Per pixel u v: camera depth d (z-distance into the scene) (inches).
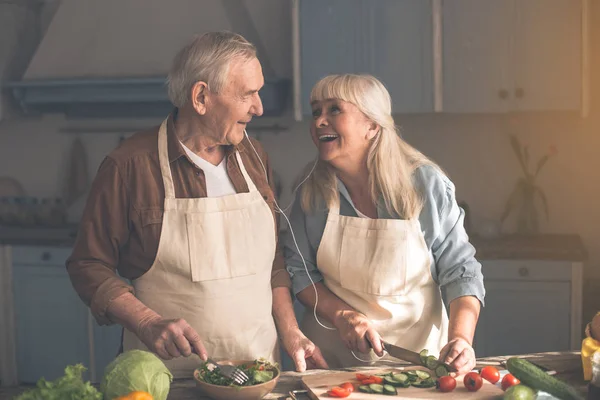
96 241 67.1
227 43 64.5
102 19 161.2
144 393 50.1
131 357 54.1
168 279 67.9
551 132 153.9
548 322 137.9
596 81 150.6
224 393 57.1
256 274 69.6
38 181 176.4
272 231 71.5
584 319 142.7
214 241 67.6
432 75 142.6
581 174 153.6
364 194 74.7
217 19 158.4
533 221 153.9
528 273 137.6
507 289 138.7
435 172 73.7
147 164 67.2
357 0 143.8
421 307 74.5
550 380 56.1
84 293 65.9
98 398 49.7
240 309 68.6
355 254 74.0
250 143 74.2
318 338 77.5
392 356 68.6
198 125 67.1
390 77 144.3
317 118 71.6
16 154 176.7
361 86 70.3
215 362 60.4
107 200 66.6
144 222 66.9
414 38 142.6
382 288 73.5
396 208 72.6
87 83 152.6
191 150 68.5
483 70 141.2
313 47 146.3
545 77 139.3
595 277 154.3
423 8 141.6
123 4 161.0
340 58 145.6
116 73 157.8
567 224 155.0
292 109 162.9
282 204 163.9
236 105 64.7
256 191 70.7
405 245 72.6
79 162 172.9
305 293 76.7
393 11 142.8
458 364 61.4
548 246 140.6
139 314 62.4
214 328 67.9
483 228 150.2
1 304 156.7
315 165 76.5
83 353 155.9
